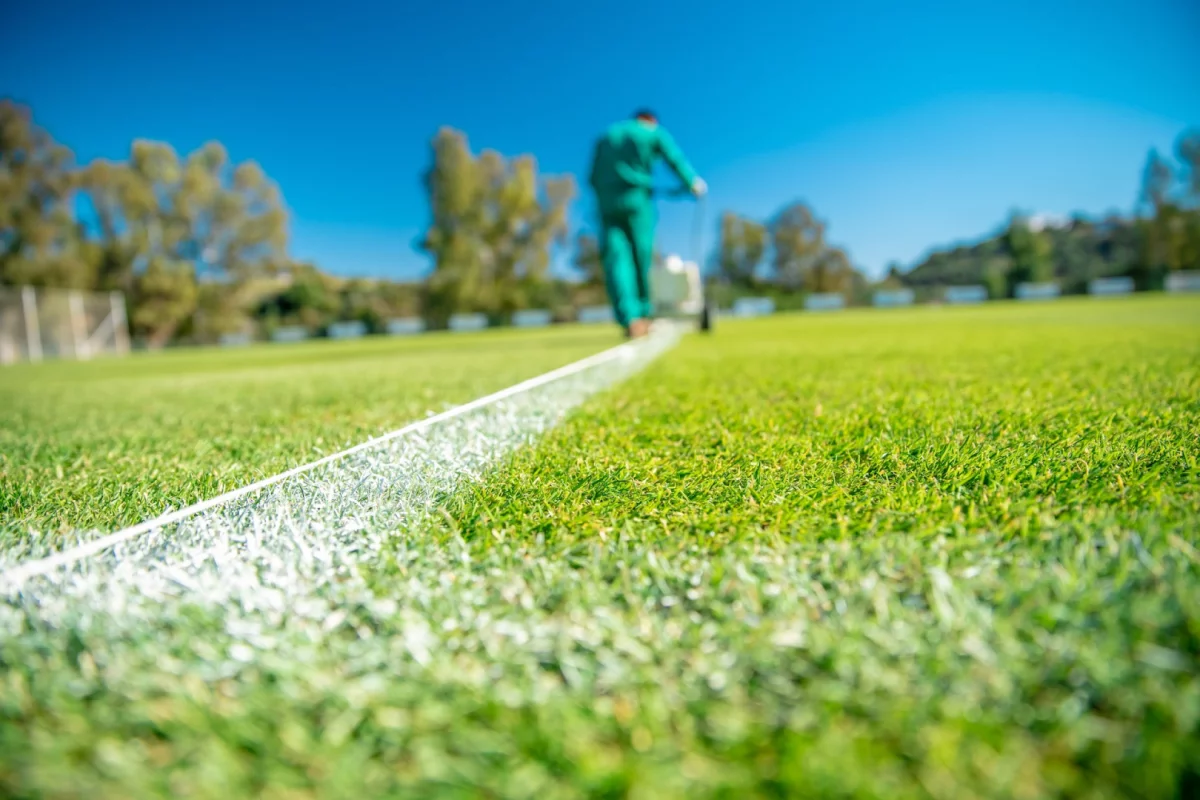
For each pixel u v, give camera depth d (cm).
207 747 55
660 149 555
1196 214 3378
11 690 65
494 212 3703
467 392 307
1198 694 54
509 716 58
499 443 167
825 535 94
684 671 64
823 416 195
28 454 203
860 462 137
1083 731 52
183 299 3234
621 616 75
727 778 50
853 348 512
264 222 3366
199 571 91
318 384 418
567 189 3728
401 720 58
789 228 4372
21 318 1914
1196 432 149
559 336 1228
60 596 82
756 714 57
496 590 82
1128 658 60
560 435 179
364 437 195
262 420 255
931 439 154
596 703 60
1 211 2845
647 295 589
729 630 69
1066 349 412
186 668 66
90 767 54
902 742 52
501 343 1033
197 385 494
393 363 618
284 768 53
